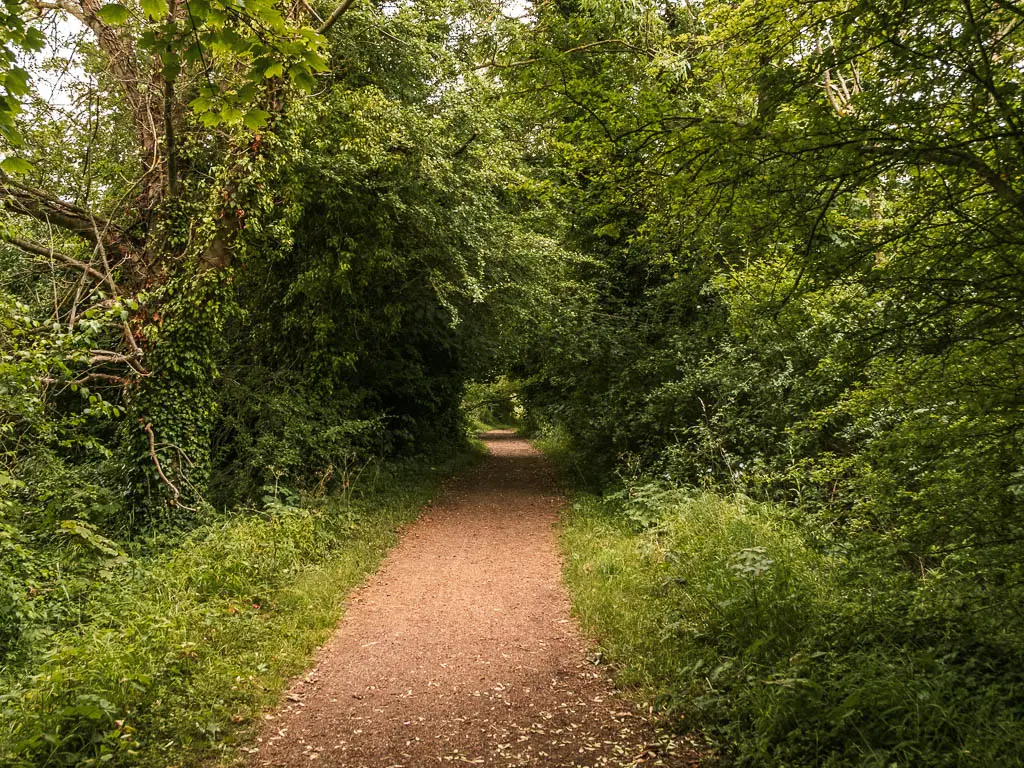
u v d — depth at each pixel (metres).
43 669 4.52
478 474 17.20
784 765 3.41
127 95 9.80
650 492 9.73
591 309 13.52
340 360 11.95
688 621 5.38
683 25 9.66
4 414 6.31
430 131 10.14
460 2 10.36
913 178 3.46
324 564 7.79
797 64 3.50
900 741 3.36
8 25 3.26
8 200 8.42
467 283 10.82
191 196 9.90
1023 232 3.15
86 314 6.25
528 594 7.13
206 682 4.60
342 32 10.42
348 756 3.95
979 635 4.10
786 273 4.21
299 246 11.43
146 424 8.76
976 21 2.94
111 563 6.64
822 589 5.32
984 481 3.86
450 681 5.00
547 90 4.52
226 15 2.96
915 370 3.98
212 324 9.26
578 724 4.29
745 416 9.63
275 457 10.24
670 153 3.93
